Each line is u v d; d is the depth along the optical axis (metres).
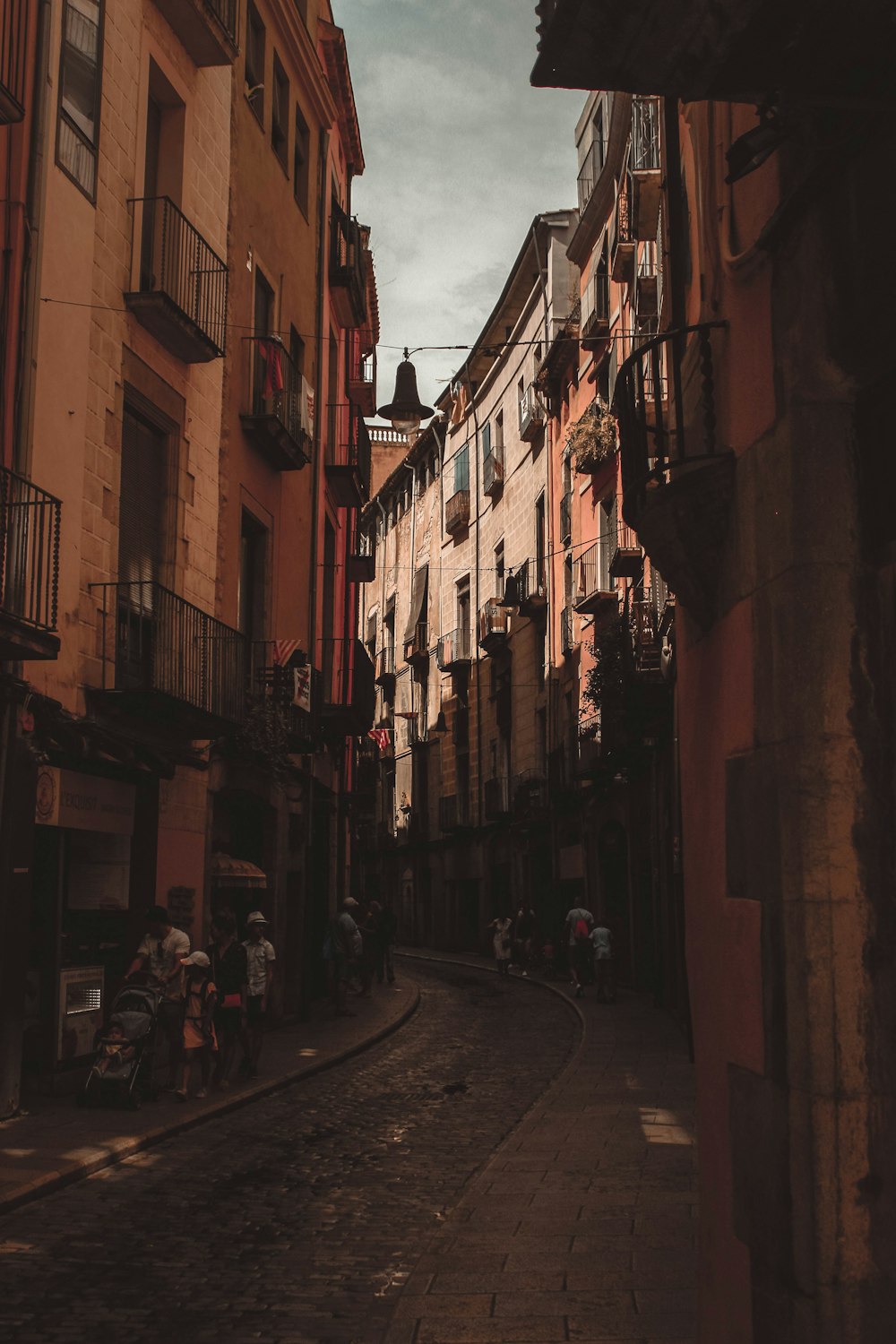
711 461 4.92
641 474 5.58
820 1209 3.77
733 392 4.95
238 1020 12.86
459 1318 5.61
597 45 3.46
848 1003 3.83
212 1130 10.70
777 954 4.16
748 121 4.79
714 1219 4.97
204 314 16.41
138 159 14.52
